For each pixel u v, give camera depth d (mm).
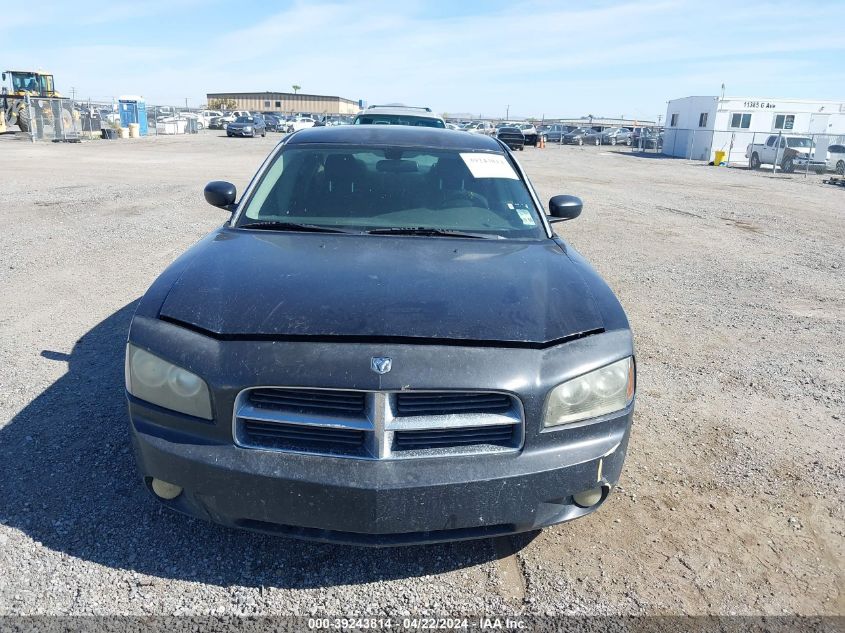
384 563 2553
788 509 3029
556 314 2533
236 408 2230
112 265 7047
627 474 3273
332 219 3357
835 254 9445
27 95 31094
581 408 2359
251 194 3537
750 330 5730
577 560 2623
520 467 2242
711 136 35375
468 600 2381
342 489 2145
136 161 21156
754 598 2455
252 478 2184
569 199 3920
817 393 4398
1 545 2531
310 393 2217
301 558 2553
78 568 2438
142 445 2322
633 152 43031
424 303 2482
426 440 2236
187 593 2348
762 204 15336
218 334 2326
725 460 3449
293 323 2344
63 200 11656
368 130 4109
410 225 3340
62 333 4895
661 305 6430
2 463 3092
